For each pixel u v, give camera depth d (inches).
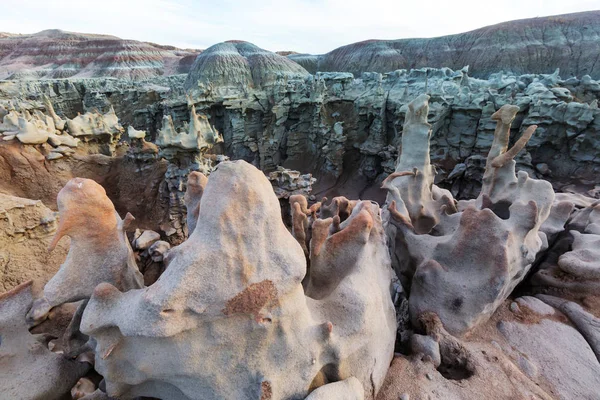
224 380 183.0
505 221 319.6
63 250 553.6
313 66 3863.2
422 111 430.0
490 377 255.6
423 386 243.9
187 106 1631.4
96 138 951.6
